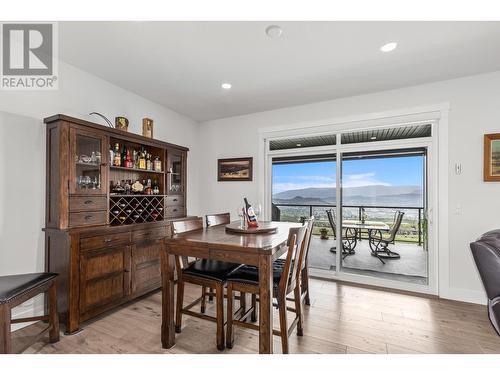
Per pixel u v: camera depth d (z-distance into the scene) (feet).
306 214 12.19
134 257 8.38
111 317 7.51
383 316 7.64
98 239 7.26
